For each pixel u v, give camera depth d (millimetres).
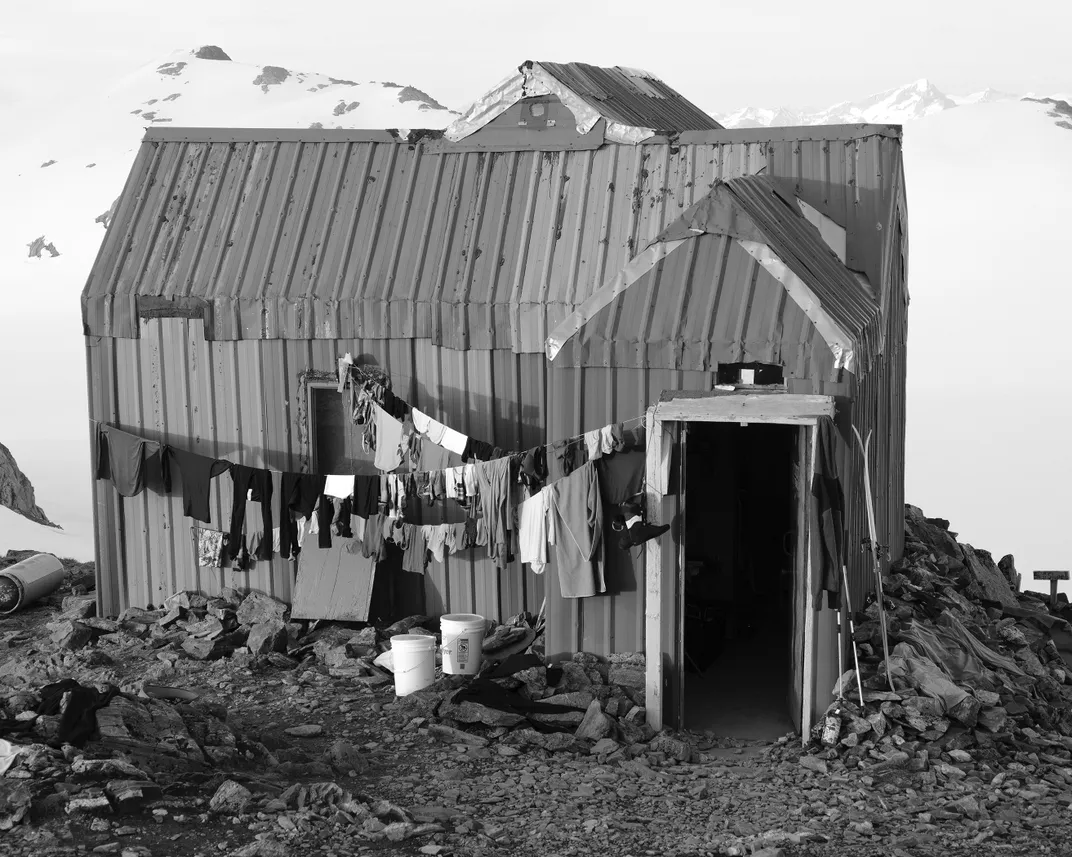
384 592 13922
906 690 10789
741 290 11398
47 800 7758
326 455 14344
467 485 12555
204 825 7898
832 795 9477
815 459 10375
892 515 15523
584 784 9547
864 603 12516
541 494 11758
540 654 12531
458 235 14180
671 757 10469
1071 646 15227
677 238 11734
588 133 14406
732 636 14508
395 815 8391
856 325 11547
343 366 13742
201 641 13469
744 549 15820
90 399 14680
